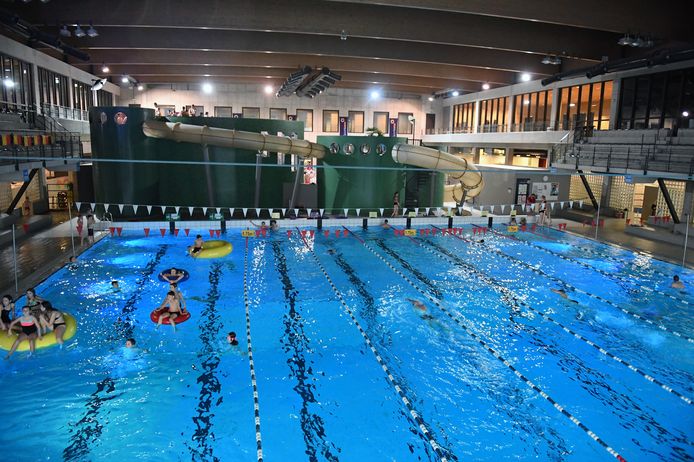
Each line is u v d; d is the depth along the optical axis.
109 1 18.38
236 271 14.35
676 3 17.39
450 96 43.06
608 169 20.36
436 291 12.88
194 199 22.20
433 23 20.31
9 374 8.33
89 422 7.06
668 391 8.11
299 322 10.71
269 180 22.86
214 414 7.30
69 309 11.15
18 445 6.55
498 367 8.84
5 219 18.62
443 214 22.98
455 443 6.73
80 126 29.06
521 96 32.66
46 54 24.86
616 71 22.36
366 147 22.52
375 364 8.88
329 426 7.06
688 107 20.84
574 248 17.89
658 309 11.73
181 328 10.27
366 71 30.06
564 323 10.84
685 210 19.86
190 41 23.81
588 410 7.55
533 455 6.50
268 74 33.91
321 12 19.48
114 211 21.28
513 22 20.95
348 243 18.20
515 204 23.84
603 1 16.69
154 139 21.33
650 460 6.44
